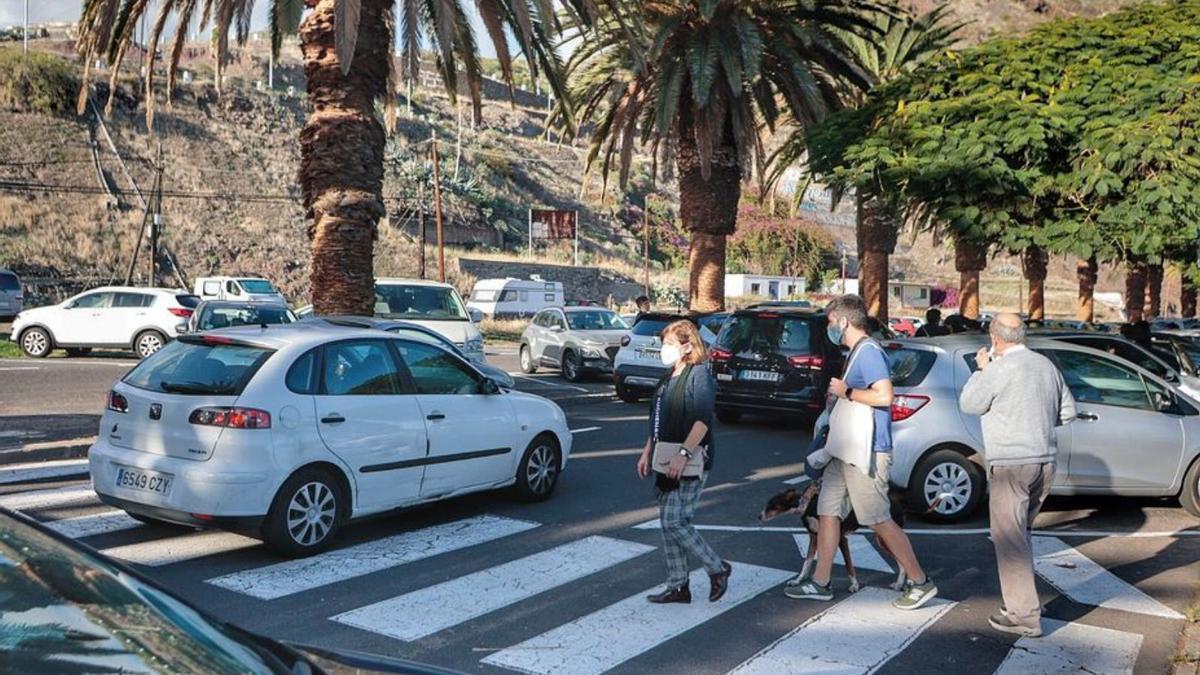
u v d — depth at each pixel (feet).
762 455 38.04
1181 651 17.30
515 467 27.76
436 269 185.26
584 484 31.37
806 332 42.70
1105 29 42.22
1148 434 27.66
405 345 25.25
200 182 181.06
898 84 47.52
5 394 50.67
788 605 19.60
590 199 265.75
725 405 44.11
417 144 239.50
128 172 173.17
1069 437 27.40
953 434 27.02
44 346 75.56
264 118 212.84
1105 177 35.78
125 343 75.51
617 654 16.65
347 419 22.88
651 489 30.63
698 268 66.03
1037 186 38.11
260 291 125.18
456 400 25.98
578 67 69.31
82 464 32.09
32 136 170.81
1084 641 17.89
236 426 21.09
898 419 27.35
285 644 8.30
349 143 39.93
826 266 266.57
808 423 45.65
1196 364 42.75
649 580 21.08
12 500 26.86
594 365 66.85
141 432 22.08
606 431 43.50
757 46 56.70
